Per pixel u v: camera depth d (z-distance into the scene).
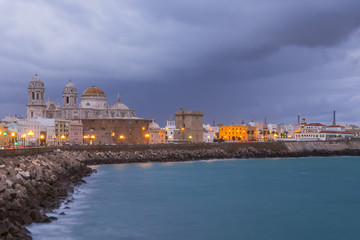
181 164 183.00
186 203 90.44
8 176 76.00
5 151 101.19
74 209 78.88
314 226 73.31
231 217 78.62
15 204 61.78
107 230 66.44
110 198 92.44
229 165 181.12
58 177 101.94
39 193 75.81
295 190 110.69
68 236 60.78
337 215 81.44
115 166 168.62
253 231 69.69
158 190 106.44
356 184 123.31
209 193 103.62
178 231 68.44
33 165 97.88
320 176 143.12
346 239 66.19
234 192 105.94
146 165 175.38
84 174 130.12
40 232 60.94
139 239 63.41
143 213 79.50
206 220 76.00
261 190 109.75
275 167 175.25
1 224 53.28
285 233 68.88
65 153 158.25
